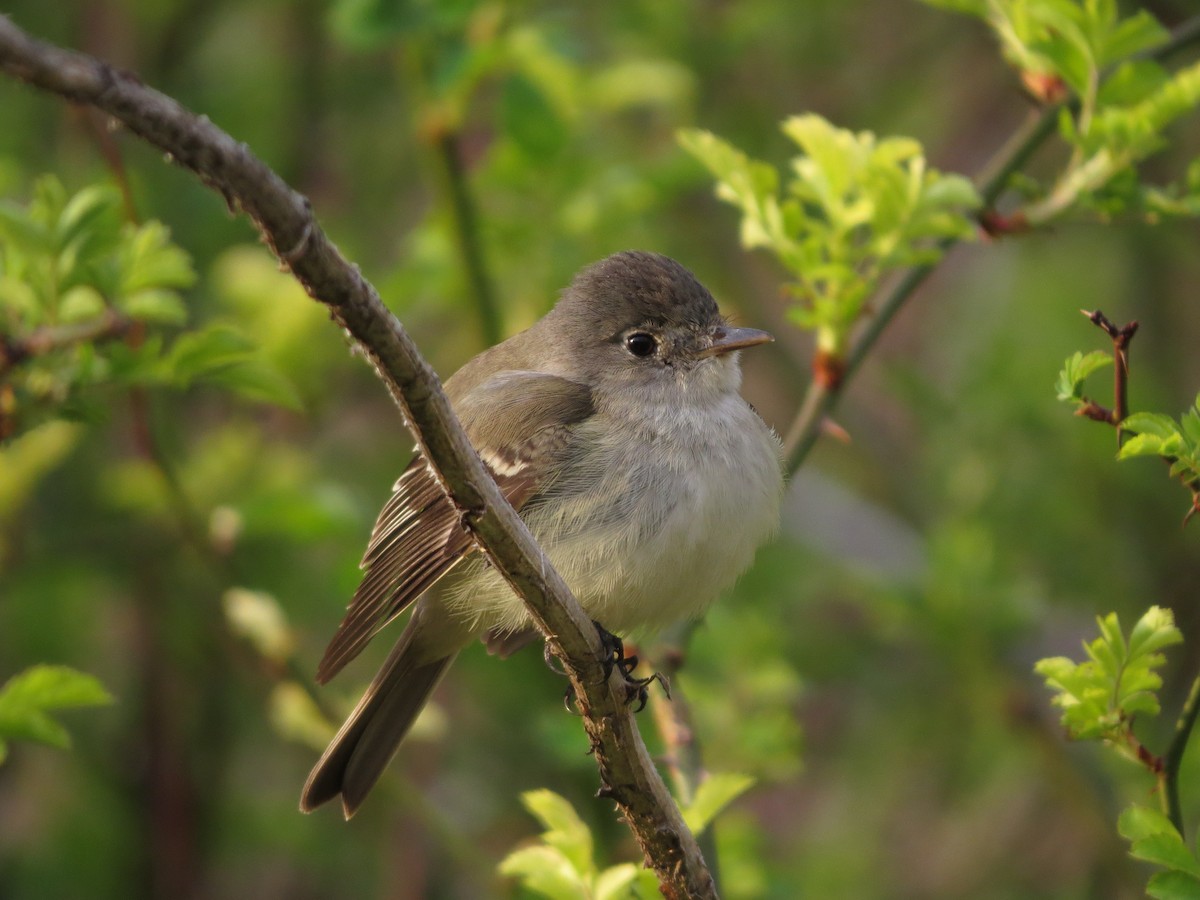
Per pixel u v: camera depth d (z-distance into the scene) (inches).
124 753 496.7
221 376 283.6
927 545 467.5
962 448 517.7
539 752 459.8
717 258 535.5
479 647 470.0
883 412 605.9
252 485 420.5
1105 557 514.9
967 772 516.4
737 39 525.0
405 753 490.0
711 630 405.7
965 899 501.0
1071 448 515.2
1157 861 212.8
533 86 392.2
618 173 432.8
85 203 264.8
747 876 350.9
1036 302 546.6
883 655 521.0
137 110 154.6
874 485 558.3
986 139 583.5
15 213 261.4
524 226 439.8
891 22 593.3
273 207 165.3
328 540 440.1
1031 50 296.4
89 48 530.0
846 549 499.5
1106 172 295.6
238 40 560.1
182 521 378.0
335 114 557.3
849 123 565.3
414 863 468.8
